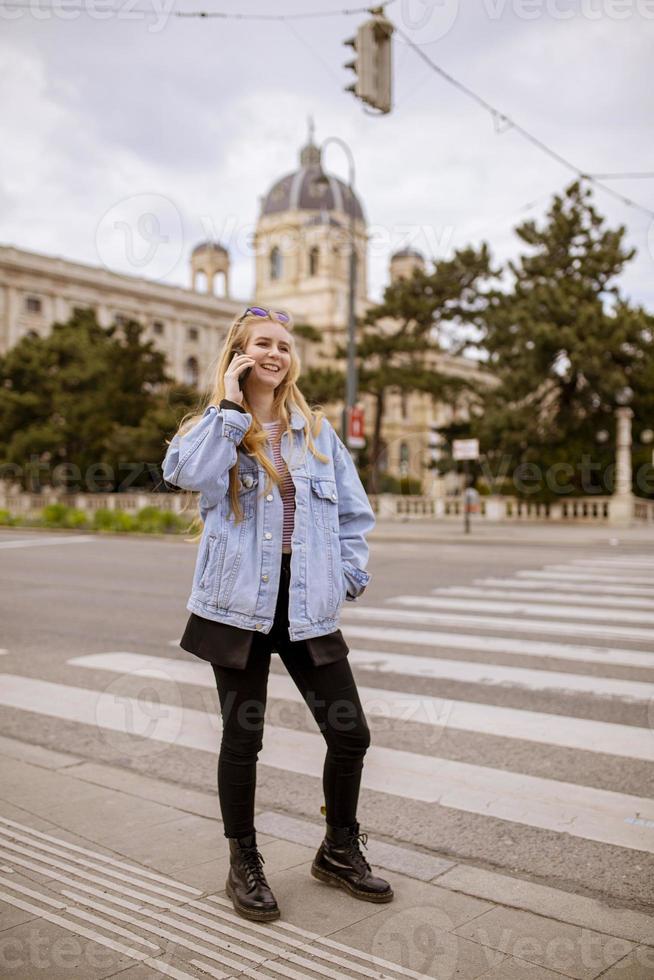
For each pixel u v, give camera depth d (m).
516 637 7.64
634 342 28.84
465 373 69.56
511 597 10.16
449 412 72.75
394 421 74.62
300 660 2.89
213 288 77.19
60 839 3.42
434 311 40.09
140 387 40.09
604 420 31.31
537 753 4.59
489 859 3.34
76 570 14.16
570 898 2.96
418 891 2.99
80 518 28.28
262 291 75.94
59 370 41.94
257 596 2.73
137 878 3.05
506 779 4.22
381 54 8.35
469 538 21.92
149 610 9.79
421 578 12.20
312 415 2.98
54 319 64.62
